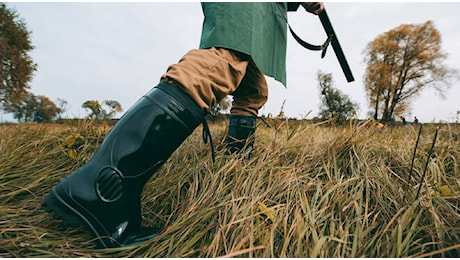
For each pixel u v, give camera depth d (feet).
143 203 2.86
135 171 2.16
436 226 2.01
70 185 2.04
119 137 2.13
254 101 3.97
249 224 2.08
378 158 3.72
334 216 2.46
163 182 3.27
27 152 3.95
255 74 3.76
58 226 2.35
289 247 2.04
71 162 3.81
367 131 4.38
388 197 2.60
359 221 2.10
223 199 2.67
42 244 2.00
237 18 2.56
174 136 2.26
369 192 2.84
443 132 4.71
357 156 3.40
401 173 3.29
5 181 3.05
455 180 2.86
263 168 3.31
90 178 2.06
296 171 3.21
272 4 3.04
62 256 1.90
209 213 2.30
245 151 3.90
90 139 4.54
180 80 2.20
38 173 3.36
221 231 2.06
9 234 2.12
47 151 4.22
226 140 4.42
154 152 2.20
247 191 2.72
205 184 3.05
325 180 3.15
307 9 4.16
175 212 2.75
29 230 2.16
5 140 4.23
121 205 2.10
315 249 1.64
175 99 2.20
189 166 3.77
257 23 2.69
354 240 1.90
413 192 2.52
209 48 2.56
